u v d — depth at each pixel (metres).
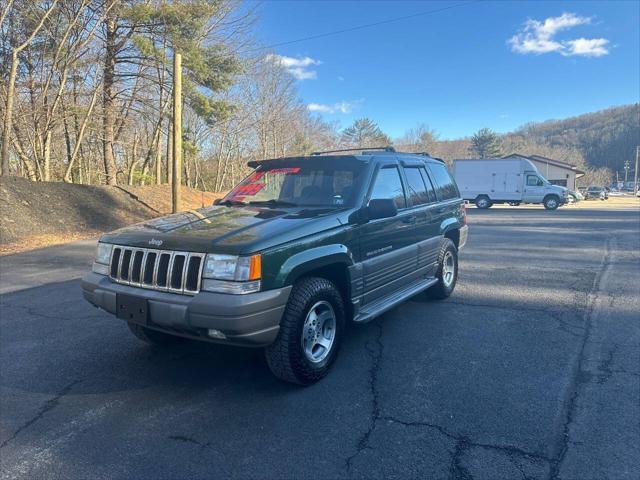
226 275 3.14
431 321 5.40
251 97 42.09
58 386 3.78
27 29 17.80
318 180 4.68
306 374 3.61
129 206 18.17
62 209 15.02
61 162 25.23
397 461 2.74
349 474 2.63
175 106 15.28
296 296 3.51
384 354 4.39
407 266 5.14
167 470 2.68
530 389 3.64
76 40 18.59
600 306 6.00
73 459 2.79
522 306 6.03
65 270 8.83
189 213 4.41
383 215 4.18
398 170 5.23
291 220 3.77
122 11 19.33
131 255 3.57
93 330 5.18
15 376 3.97
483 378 3.85
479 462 2.72
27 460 2.79
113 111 22.38
